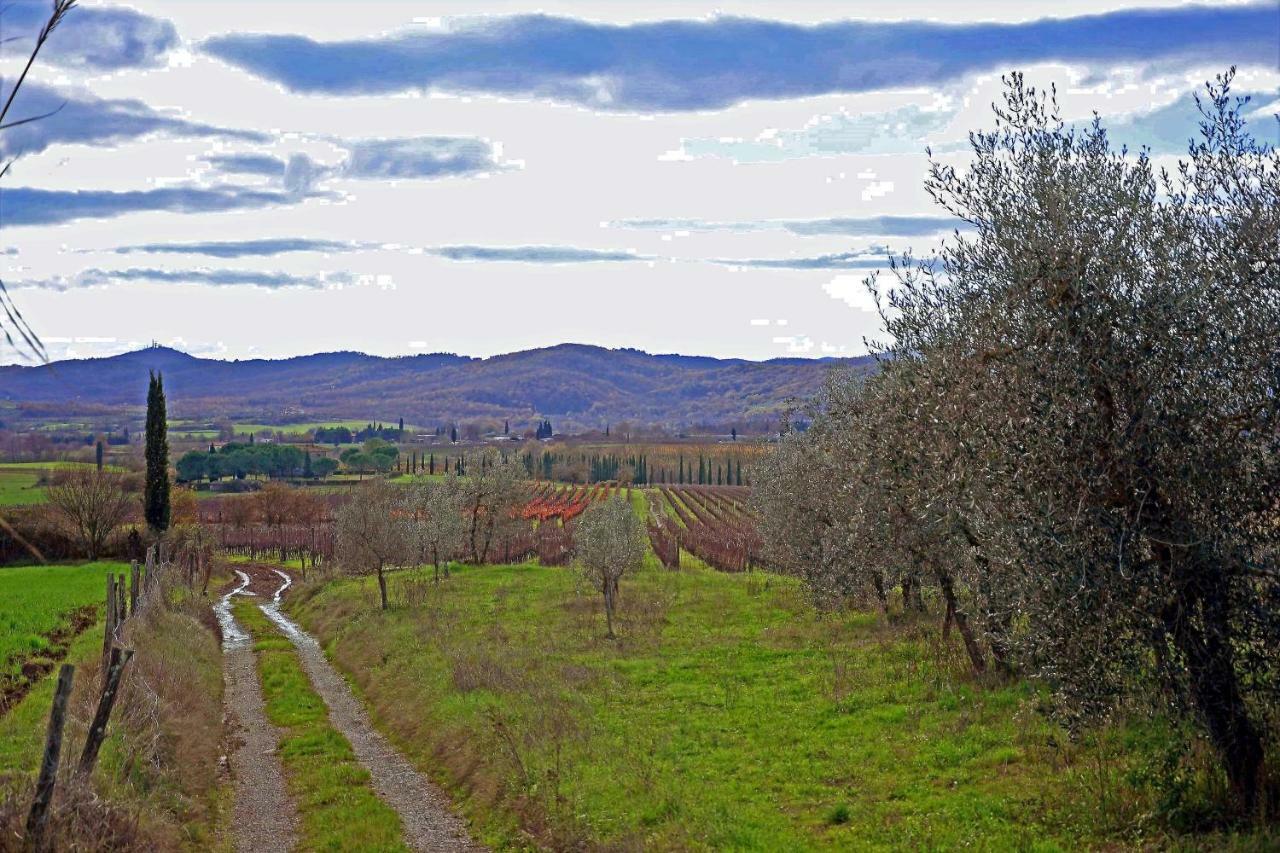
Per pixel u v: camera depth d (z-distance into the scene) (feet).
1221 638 40.40
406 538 174.29
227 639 162.81
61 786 48.01
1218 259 41.83
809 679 90.63
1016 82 47.80
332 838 63.26
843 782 61.52
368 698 110.83
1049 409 41.29
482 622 143.02
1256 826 40.34
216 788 74.38
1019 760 59.26
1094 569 40.55
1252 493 39.70
